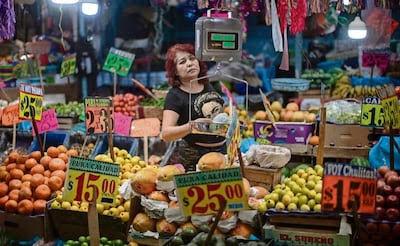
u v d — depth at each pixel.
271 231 3.39
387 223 3.42
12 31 4.50
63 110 6.45
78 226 3.83
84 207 3.84
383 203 3.49
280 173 4.11
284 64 5.02
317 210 3.52
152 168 3.67
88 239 3.69
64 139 5.75
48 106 6.69
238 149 3.59
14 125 4.99
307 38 8.23
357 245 3.29
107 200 3.29
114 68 6.60
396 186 3.55
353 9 5.21
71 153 4.50
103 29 8.57
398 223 3.41
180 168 4.08
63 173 4.19
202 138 4.51
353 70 7.60
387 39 6.83
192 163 4.54
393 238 3.45
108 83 8.67
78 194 3.21
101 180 3.26
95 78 8.35
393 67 7.21
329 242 3.27
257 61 8.72
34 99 4.58
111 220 3.73
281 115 5.55
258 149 4.04
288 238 3.36
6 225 4.04
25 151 5.60
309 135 5.05
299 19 4.92
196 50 4.21
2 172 4.30
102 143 5.58
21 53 7.90
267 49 8.79
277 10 4.96
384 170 3.72
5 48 8.08
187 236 3.34
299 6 4.90
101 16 8.37
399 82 7.03
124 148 5.62
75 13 8.38
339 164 3.03
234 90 7.89
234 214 3.45
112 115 4.73
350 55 7.99
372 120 4.22
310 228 3.44
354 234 3.30
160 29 8.79
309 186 3.65
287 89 6.84
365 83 7.15
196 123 3.92
